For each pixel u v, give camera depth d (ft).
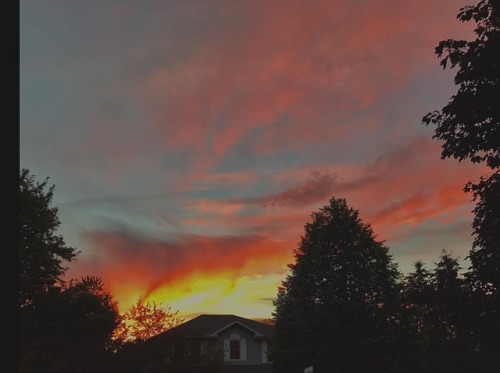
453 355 159.22
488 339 48.65
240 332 154.51
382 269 140.05
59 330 99.86
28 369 95.25
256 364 151.84
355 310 133.28
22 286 101.35
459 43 41.83
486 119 42.70
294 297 140.77
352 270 139.03
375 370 130.82
